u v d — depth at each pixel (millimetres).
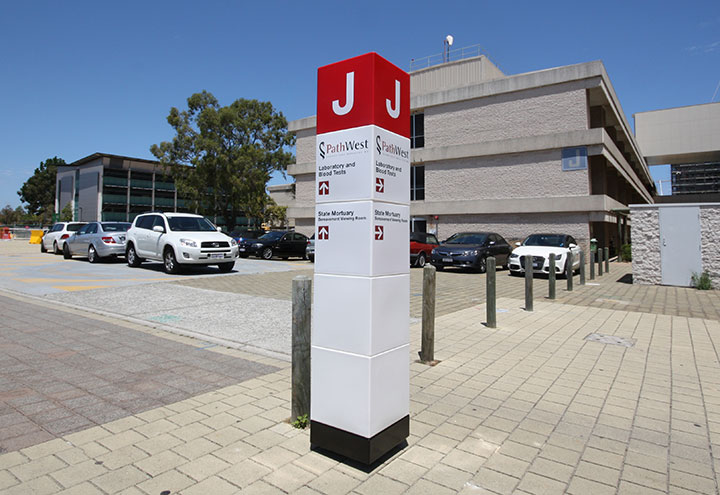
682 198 49406
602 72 22375
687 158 48344
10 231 48969
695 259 11727
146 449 2941
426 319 4992
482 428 3387
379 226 2824
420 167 28500
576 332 6504
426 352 5004
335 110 2963
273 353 5191
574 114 23062
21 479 2551
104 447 2955
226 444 3037
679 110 45594
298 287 3312
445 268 18109
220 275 12539
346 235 2869
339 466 2799
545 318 7488
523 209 24094
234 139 43531
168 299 8492
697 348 5691
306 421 3309
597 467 2840
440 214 26891
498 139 25203
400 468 2795
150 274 12438
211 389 4051
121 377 4312
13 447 2924
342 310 2863
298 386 3309
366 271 2764
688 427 3447
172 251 12484
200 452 2922
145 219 14188
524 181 24484
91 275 12055
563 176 23391
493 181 25422
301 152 35125
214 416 3477
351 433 2799
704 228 11617
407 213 3094
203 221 14031
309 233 34375
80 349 5246
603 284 12648
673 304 9086
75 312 7395
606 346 5758
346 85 2912
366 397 2740
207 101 42875
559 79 23156
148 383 4168
